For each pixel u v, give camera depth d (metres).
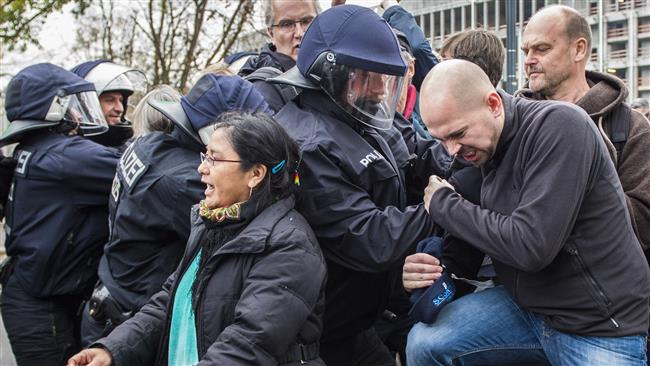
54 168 3.23
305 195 2.47
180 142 2.82
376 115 2.58
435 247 2.43
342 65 2.49
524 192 2.09
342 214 2.46
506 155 2.19
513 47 6.20
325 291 2.66
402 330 3.27
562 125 2.07
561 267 2.15
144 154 2.84
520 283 2.24
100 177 3.23
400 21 3.98
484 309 2.43
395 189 2.64
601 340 2.13
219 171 2.22
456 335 2.42
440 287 2.40
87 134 3.52
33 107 3.34
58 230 3.25
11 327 3.32
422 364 2.50
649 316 2.24
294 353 2.22
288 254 2.15
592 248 2.12
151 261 2.83
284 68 3.57
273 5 3.55
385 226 2.44
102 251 3.36
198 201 2.70
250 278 2.14
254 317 2.05
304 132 2.54
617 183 2.18
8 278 3.37
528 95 3.02
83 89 3.48
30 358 3.29
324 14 2.60
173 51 14.85
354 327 2.80
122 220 2.85
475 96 2.13
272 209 2.26
